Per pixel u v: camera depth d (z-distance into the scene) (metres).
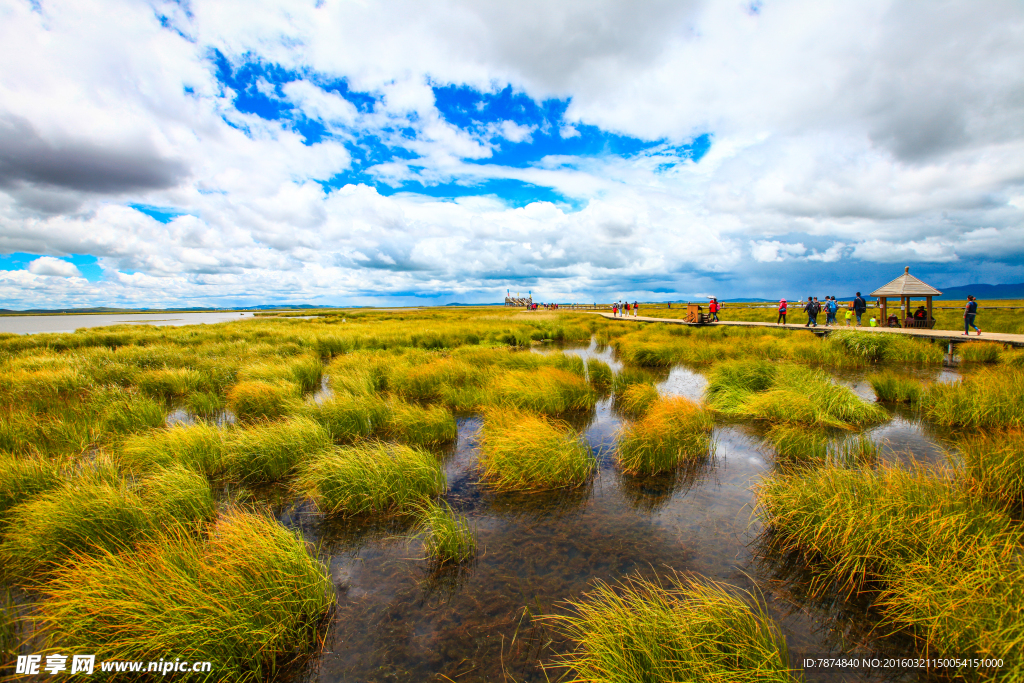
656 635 2.45
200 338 18.98
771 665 2.29
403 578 3.49
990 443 4.71
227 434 5.86
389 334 18.89
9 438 5.78
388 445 6.15
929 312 16.95
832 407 7.12
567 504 4.64
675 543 3.85
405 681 2.54
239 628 2.57
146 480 4.45
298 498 4.87
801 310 36.62
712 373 9.63
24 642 2.74
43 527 3.57
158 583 2.75
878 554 3.16
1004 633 2.32
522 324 24.34
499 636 2.87
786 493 4.02
